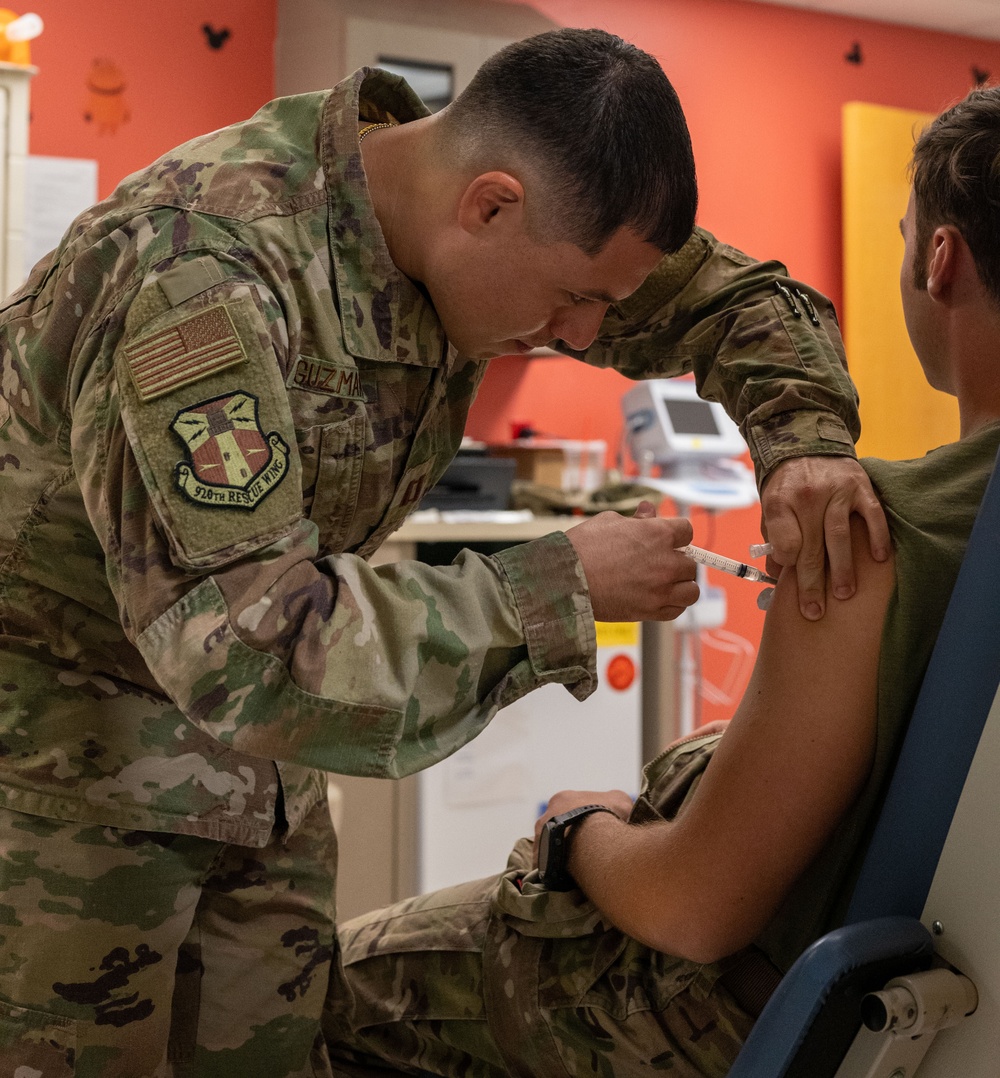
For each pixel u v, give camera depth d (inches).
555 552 39.1
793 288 54.4
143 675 43.8
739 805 35.4
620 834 41.1
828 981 27.7
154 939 44.5
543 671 38.5
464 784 108.2
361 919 53.0
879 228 165.5
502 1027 43.7
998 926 28.9
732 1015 38.7
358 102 44.4
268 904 49.1
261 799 46.3
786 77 168.4
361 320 42.6
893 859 31.9
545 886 43.4
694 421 141.9
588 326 42.5
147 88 138.2
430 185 41.2
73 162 134.2
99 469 35.9
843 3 166.2
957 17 172.4
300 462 38.6
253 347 35.6
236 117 142.0
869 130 163.9
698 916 36.3
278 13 138.3
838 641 34.7
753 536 168.6
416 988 47.3
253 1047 49.3
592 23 153.7
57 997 42.9
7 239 114.5
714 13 163.2
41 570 42.6
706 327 55.0
